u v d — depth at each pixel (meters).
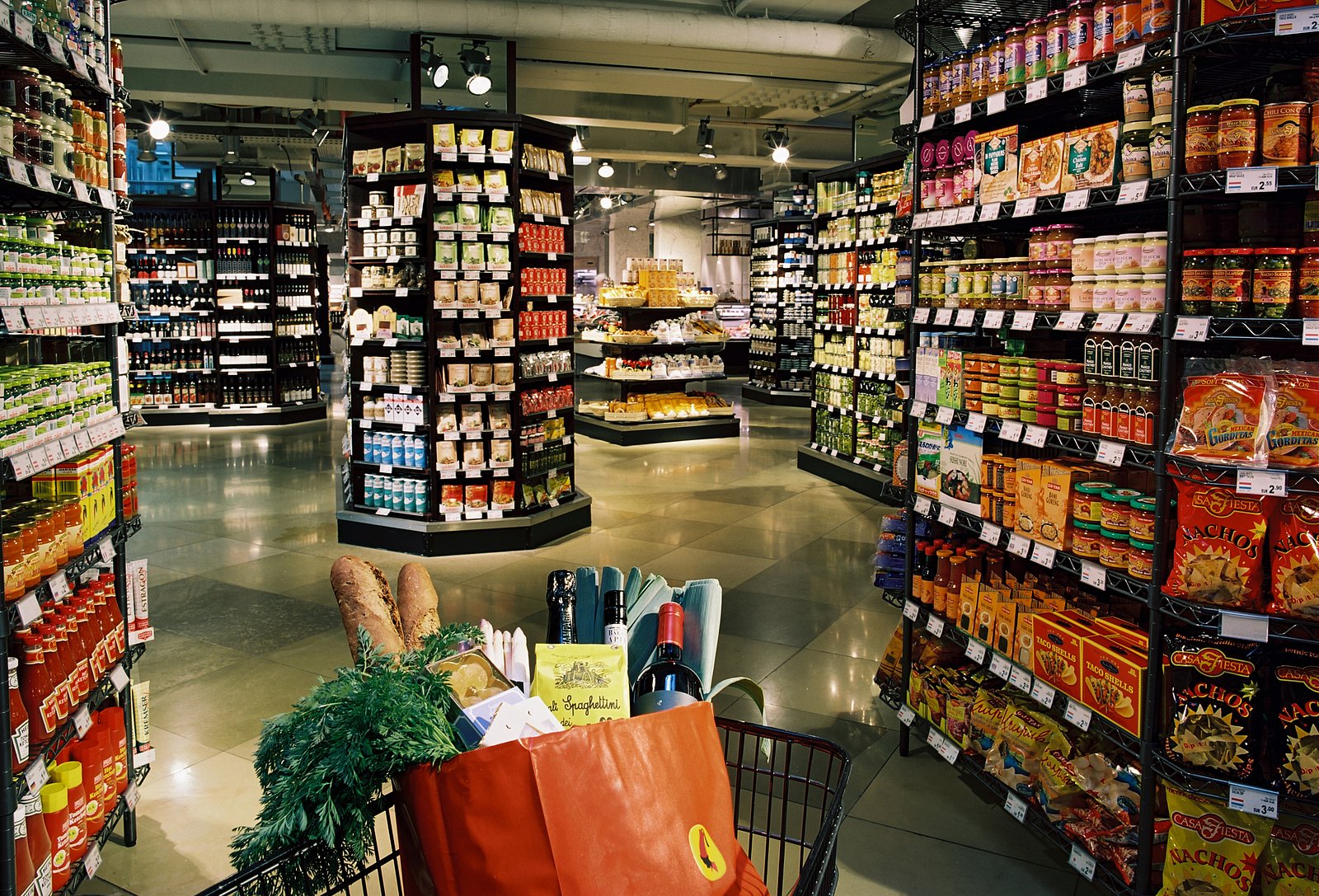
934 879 2.83
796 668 4.45
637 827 1.20
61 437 2.63
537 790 1.17
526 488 6.75
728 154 16.03
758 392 15.55
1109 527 2.61
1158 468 2.35
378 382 6.59
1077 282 2.74
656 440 11.23
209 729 3.78
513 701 1.38
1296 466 2.14
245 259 12.38
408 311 6.86
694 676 1.68
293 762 1.25
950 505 3.38
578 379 20.84
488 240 6.46
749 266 23.73
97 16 2.99
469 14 8.31
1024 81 2.94
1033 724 2.97
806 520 7.36
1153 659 2.39
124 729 2.90
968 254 3.46
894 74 10.46
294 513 7.46
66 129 2.72
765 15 9.30
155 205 12.12
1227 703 2.26
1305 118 2.15
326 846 1.28
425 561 6.20
